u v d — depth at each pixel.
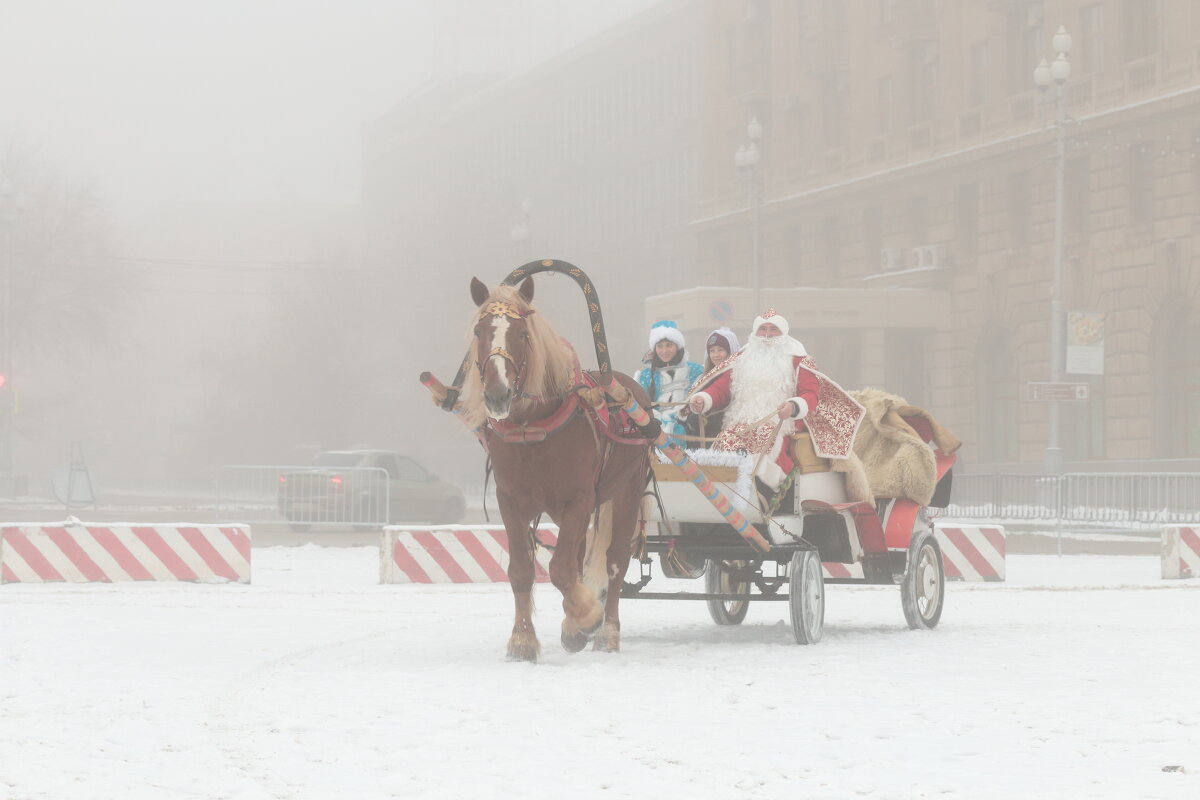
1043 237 47.38
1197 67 41.75
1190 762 6.24
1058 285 36.84
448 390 9.42
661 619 13.08
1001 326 49.44
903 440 11.57
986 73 50.50
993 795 5.61
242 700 8.07
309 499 28.14
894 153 54.94
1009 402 49.72
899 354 54.09
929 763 6.25
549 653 10.10
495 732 7.02
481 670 9.16
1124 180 44.19
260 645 10.80
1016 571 20.39
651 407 10.18
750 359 10.88
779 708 7.66
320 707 7.78
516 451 9.26
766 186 62.84
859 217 56.56
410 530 17.38
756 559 10.98
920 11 53.22
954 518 31.58
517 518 9.56
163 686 8.64
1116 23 44.53
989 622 12.73
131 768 6.27
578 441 9.28
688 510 10.76
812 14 60.25
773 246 61.84
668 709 7.64
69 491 37.94
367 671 9.20
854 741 6.73
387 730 7.08
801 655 9.95
